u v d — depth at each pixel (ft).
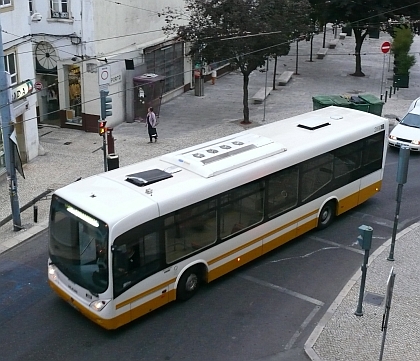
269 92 99.25
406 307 37.11
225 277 41.24
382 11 102.99
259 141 43.65
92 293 33.24
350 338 33.83
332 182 47.88
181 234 36.09
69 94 79.20
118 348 33.22
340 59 127.13
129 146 72.08
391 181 59.98
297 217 44.98
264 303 38.09
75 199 34.22
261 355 32.76
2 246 46.01
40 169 63.36
